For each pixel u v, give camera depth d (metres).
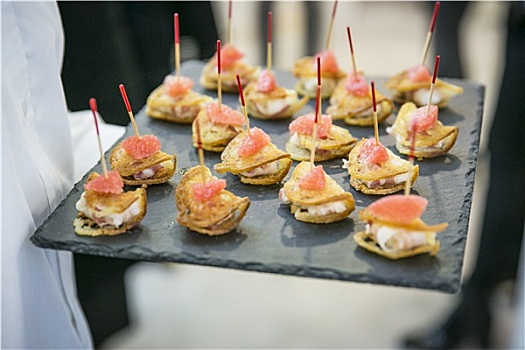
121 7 0.89
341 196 0.52
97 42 0.85
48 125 0.56
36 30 0.54
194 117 0.69
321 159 0.62
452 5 1.01
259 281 1.05
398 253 0.48
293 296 1.02
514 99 0.88
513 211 0.91
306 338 0.93
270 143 0.59
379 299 1.01
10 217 0.49
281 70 0.82
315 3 1.32
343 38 1.64
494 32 1.52
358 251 0.50
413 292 1.03
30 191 0.52
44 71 0.55
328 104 0.74
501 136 0.90
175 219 0.53
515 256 0.94
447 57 1.05
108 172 0.52
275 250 0.50
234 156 0.59
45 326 0.54
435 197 0.56
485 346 0.94
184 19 0.99
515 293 0.90
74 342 0.57
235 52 0.77
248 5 1.64
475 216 1.12
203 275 1.06
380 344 0.93
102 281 0.82
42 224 0.52
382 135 0.67
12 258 0.50
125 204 0.51
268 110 0.70
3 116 0.49
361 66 1.53
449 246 0.50
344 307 0.99
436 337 0.94
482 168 1.11
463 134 0.66
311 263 0.48
